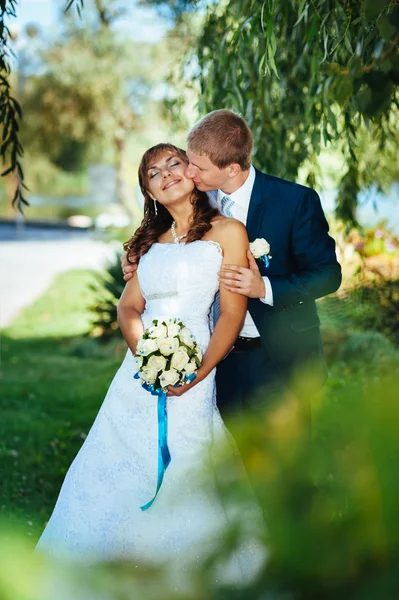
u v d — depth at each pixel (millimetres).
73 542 2727
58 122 20031
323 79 3752
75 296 13117
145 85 18688
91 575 586
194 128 2818
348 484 520
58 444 5289
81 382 7512
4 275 15867
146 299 2961
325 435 624
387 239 7164
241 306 2816
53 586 572
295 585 500
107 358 8828
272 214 2959
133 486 2764
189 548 614
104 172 35562
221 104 4391
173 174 2832
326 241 3016
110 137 19609
